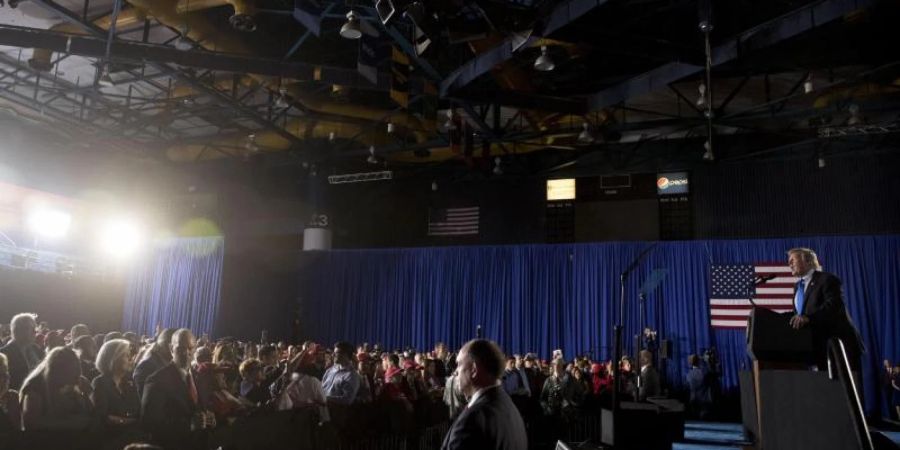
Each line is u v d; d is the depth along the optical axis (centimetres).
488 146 2091
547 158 2286
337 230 2438
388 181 2442
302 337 2197
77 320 2230
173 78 1738
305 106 1817
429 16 1025
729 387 1720
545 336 1938
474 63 1410
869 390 1598
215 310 2225
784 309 1705
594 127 1822
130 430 559
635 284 1877
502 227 2280
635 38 1230
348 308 2173
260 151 2203
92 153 2425
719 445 1235
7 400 528
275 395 822
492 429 294
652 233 2116
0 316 1967
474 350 320
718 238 2044
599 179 2211
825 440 352
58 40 1353
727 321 1756
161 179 2592
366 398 863
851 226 1905
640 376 1309
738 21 1378
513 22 1123
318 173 2308
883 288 1641
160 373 557
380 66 1479
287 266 2280
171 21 1316
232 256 2330
